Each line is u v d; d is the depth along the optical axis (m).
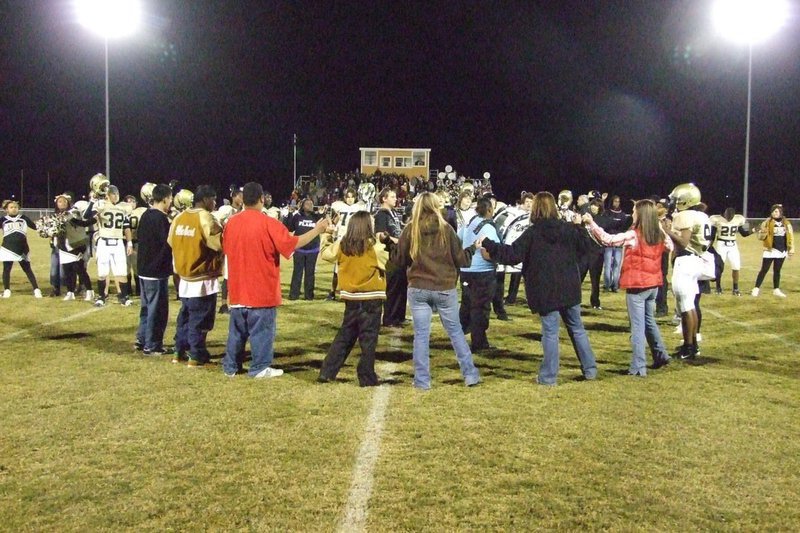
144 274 8.05
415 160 58.69
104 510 4.17
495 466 4.84
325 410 6.04
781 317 11.30
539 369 7.05
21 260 12.95
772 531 3.99
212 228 7.28
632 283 7.36
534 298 6.89
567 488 4.50
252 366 7.21
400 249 6.82
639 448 5.20
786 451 5.16
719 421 5.82
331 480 4.59
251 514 4.13
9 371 7.36
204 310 7.50
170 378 7.11
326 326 10.28
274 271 7.10
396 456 5.00
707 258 8.25
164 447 5.17
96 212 12.22
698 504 4.30
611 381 7.12
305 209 13.09
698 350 8.30
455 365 7.85
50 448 5.14
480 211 8.75
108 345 8.73
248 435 5.41
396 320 10.34
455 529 3.97
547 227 6.87
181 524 4.02
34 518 4.07
